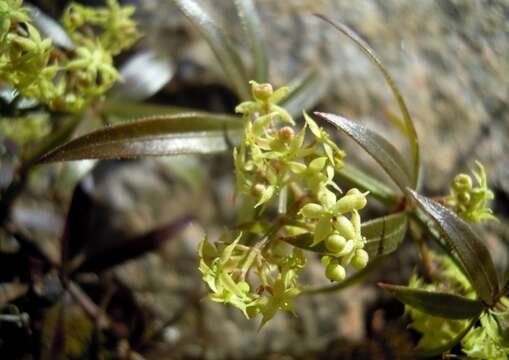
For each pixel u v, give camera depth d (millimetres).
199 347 175
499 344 101
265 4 190
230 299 87
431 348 113
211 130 114
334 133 173
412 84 184
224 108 180
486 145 181
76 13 138
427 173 175
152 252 167
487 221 172
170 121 109
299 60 181
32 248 156
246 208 117
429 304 101
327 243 88
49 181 186
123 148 104
